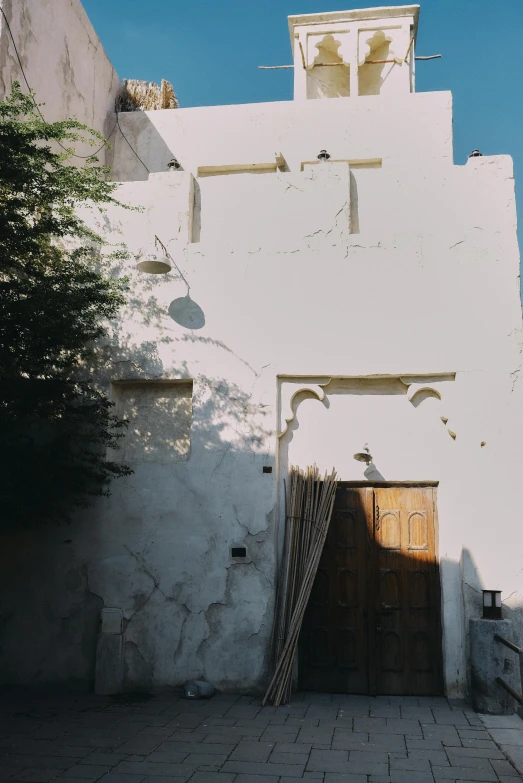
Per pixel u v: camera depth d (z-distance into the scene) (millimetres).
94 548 8602
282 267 8891
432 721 6969
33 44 9883
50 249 8094
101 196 8016
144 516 8586
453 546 8117
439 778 5422
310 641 8266
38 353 7391
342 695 8039
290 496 8422
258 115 11539
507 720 6988
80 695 8078
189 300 8992
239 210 9156
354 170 9133
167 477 8641
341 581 8352
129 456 8930
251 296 8883
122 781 5348
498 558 7816
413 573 8266
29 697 7973
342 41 12477
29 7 9789
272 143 11367
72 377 8984
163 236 9211
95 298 7707
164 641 8258
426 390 8508
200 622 8227
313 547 8164
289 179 9102
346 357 8555
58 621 8523
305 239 8906
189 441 8844
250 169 11484
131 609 8398
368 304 8625
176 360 8875
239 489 8445
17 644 8547
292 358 8656
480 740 6355
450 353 8352
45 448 8266
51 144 10266
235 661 8070
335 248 8820
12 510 7820
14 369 7082
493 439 8086
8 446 7543
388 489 8484
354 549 8391
